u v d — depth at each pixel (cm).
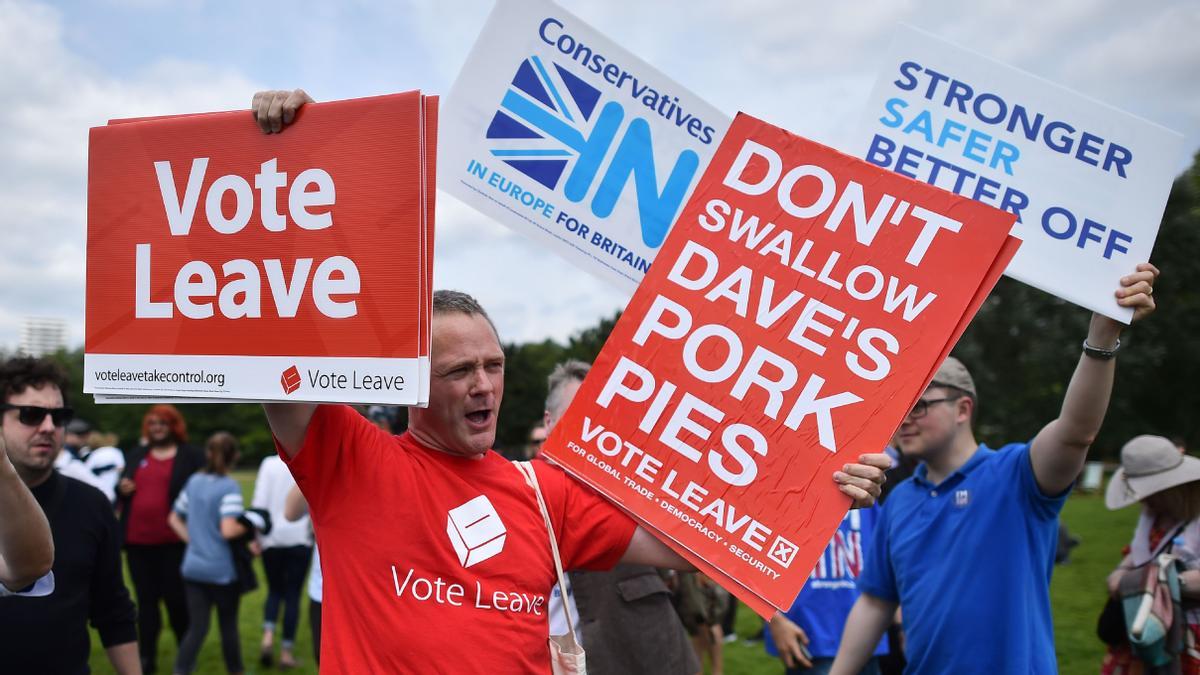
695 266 213
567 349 3884
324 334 177
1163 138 226
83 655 265
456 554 183
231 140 185
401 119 175
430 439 198
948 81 240
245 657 710
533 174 272
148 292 187
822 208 209
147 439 658
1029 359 2881
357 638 179
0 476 186
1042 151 233
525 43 273
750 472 200
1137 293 221
